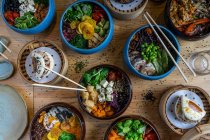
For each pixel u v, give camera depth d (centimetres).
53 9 79
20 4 80
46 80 78
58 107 78
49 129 77
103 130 79
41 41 79
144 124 75
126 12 77
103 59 81
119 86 77
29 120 81
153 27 77
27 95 81
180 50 80
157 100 80
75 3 78
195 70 79
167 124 75
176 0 78
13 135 80
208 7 78
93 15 79
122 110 74
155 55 77
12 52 82
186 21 77
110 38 78
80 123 76
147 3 81
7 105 81
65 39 77
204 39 80
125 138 75
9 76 81
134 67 77
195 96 76
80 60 81
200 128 68
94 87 77
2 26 83
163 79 80
